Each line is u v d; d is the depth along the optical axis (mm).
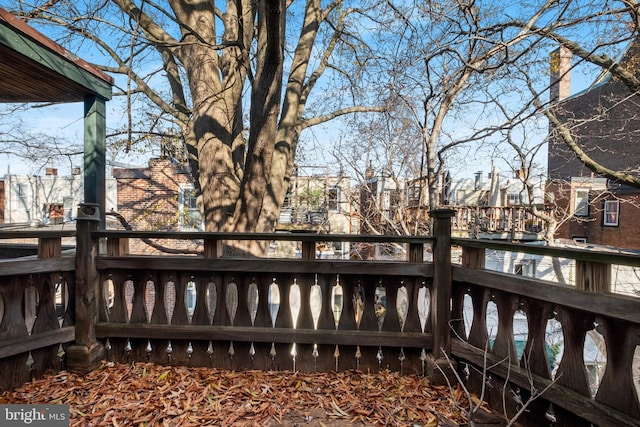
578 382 1718
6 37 2215
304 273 2619
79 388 2385
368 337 2574
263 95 4230
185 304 2715
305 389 2408
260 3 4285
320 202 11023
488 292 2271
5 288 2301
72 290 2670
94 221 2682
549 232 6637
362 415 2123
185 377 2551
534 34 3820
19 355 2393
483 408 2207
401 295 6410
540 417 1920
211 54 4461
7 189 11664
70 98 3340
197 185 5559
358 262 2578
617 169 11859
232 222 4355
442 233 2475
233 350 2715
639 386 3980
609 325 1603
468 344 2342
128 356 2768
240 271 2627
